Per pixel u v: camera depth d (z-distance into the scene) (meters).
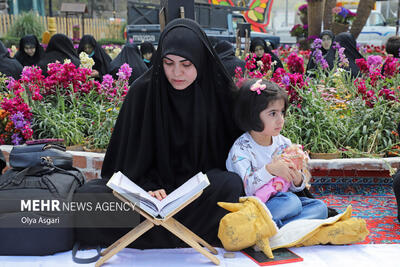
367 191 3.83
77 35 19.56
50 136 4.34
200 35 2.65
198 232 2.68
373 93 4.57
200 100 2.77
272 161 2.73
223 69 2.79
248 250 2.55
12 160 2.64
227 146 3.01
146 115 2.72
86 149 4.16
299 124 4.14
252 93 2.67
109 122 4.23
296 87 4.18
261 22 22.53
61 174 2.64
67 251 2.54
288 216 2.69
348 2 16.34
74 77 4.60
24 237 2.41
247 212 2.47
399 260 2.40
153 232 2.55
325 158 3.90
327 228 2.58
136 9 12.60
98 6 37.00
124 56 7.77
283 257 2.44
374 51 10.05
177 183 2.82
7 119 4.31
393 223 3.09
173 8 3.26
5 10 24.92
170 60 2.56
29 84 4.63
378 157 3.85
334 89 4.87
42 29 20.09
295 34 13.85
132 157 2.76
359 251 2.54
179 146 2.81
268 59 4.69
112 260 2.42
